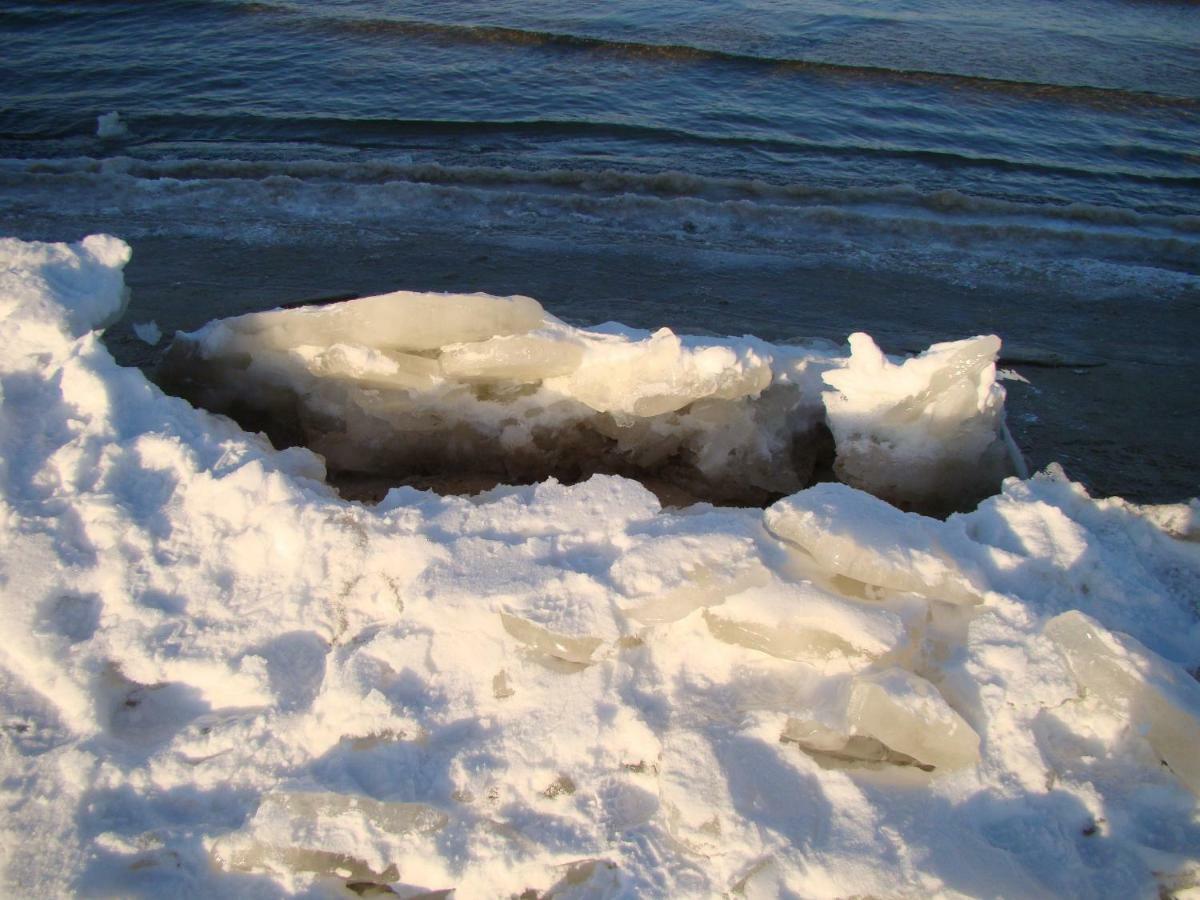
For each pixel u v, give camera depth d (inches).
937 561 123.4
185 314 249.1
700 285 287.9
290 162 362.0
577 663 116.4
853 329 265.0
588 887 101.5
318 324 169.3
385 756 111.7
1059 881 99.4
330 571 128.0
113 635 123.9
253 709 117.5
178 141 393.7
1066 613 118.3
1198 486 203.3
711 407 169.8
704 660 118.0
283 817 105.7
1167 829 104.6
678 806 103.7
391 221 321.1
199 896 102.8
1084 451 213.5
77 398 149.3
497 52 503.2
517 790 108.7
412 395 170.9
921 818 103.8
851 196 358.3
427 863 103.3
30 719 116.6
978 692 114.0
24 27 510.9
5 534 131.3
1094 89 483.5
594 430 175.6
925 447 165.9
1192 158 417.1
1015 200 372.8
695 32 544.1
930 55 524.4
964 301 285.7
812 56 513.7
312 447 179.6
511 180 359.9
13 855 104.6
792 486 176.7
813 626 116.3
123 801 110.2
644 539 125.6
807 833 102.0
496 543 127.6
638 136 417.4
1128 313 281.6
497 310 166.9
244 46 500.1
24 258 165.9
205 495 137.3
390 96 448.1
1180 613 127.3
